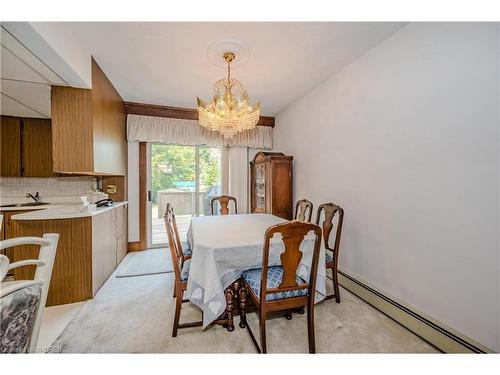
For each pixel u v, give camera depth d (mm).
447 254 1470
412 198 1697
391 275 1868
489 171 1265
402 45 1759
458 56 1397
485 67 1274
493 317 1258
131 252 3461
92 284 2080
